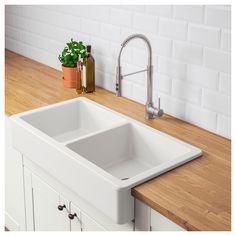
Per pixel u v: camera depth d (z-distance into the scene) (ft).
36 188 10.61
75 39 12.73
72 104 11.34
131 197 8.32
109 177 8.36
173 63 10.41
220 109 9.79
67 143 9.48
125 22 11.21
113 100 11.55
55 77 13.07
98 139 9.84
